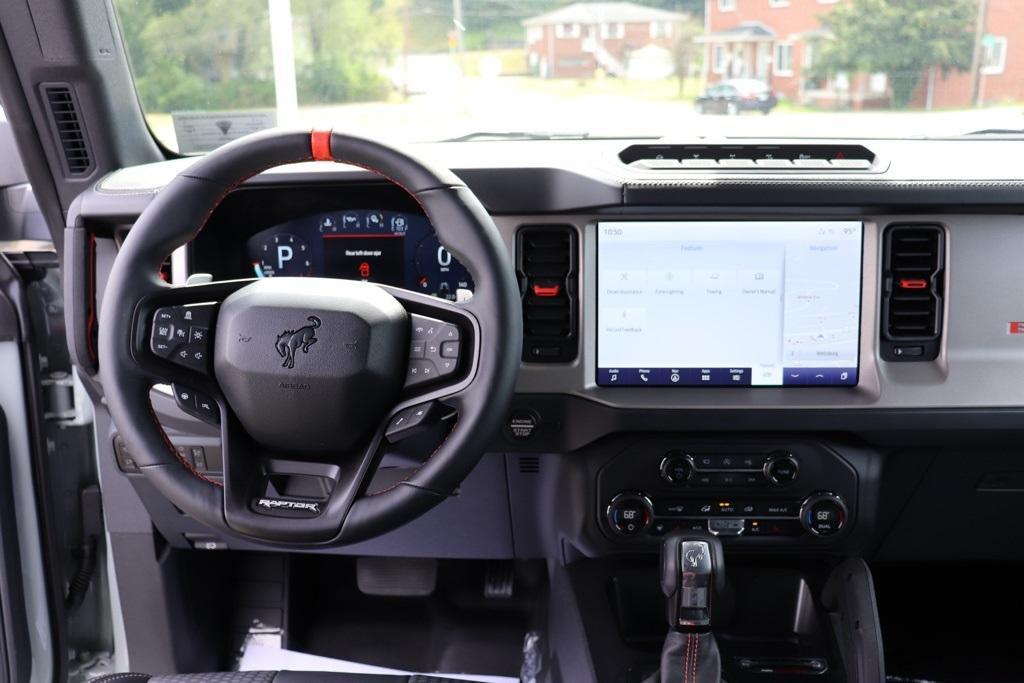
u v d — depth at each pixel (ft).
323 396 3.19
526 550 5.26
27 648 5.56
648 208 4.42
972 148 5.15
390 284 4.81
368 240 4.78
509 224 4.49
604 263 4.53
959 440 4.67
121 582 5.53
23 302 5.34
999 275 4.55
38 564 5.58
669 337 4.58
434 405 3.32
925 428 4.59
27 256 5.40
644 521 4.75
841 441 4.69
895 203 4.37
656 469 4.72
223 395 3.34
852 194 4.36
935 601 6.19
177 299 3.35
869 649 4.25
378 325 3.22
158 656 5.70
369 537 3.27
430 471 3.25
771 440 4.67
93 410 5.36
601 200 4.36
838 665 4.51
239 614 6.34
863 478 4.72
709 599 4.07
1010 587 6.14
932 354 4.62
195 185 3.32
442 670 6.18
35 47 4.75
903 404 4.55
